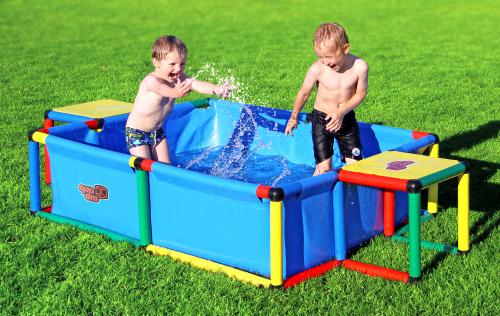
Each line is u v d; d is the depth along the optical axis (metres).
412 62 12.52
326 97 5.76
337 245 4.94
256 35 15.68
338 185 4.84
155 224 5.22
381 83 10.86
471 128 8.30
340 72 5.61
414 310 4.28
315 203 4.78
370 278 4.70
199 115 7.45
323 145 5.92
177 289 4.57
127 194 5.35
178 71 5.51
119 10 19.80
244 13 19.02
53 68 12.38
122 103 7.13
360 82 5.59
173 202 5.07
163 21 17.92
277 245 4.48
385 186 4.62
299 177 6.62
